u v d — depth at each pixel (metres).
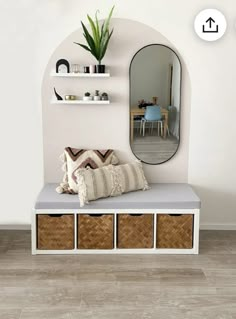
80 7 3.84
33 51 3.88
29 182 4.07
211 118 3.99
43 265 3.37
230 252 3.62
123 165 3.85
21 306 2.78
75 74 3.79
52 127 3.99
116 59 3.91
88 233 3.57
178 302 2.84
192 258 3.51
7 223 4.13
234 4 3.83
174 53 3.89
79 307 2.77
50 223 3.55
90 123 4.00
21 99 3.94
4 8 3.82
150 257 3.53
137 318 2.66
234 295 2.93
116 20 3.86
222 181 4.08
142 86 3.93
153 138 4.00
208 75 3.93
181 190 3.85
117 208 3.55
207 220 4.14
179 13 3.85
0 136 3.99
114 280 3.13
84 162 3.88
